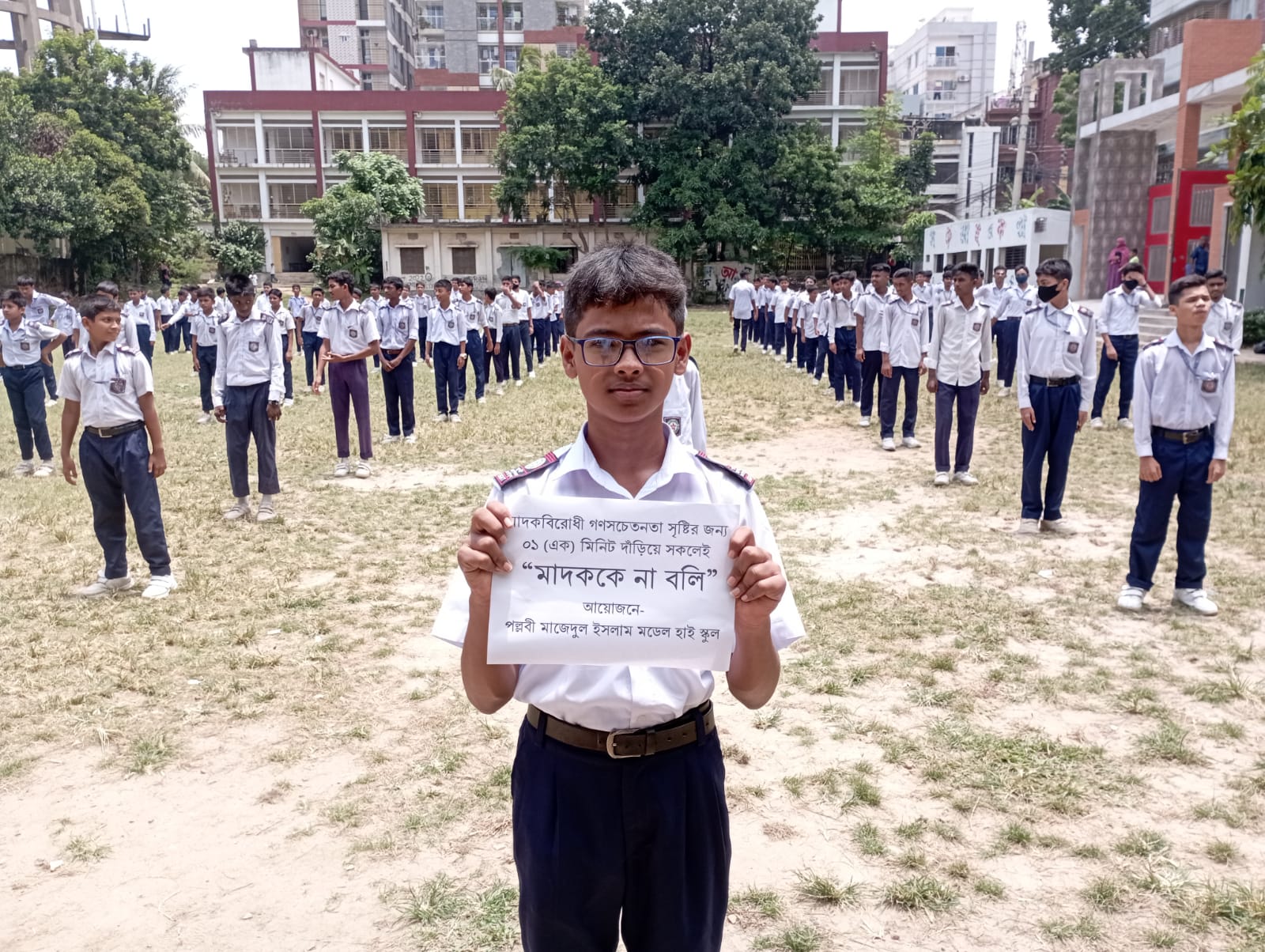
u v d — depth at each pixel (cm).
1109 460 928
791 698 438
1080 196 2742
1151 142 2583
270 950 282
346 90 4800
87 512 797
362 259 4122
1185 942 277
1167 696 432
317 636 524
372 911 299
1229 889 298
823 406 1360
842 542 686
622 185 4494
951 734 399
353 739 407
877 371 1173
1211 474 520
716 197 3747
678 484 184
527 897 187
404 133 4725
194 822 348
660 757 181
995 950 277
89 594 589
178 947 284
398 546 697
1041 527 711
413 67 6462
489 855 326
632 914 190
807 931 285
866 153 4278
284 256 4903
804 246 3984
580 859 181
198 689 456
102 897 308
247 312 751
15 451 1102
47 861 327
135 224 3562
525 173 3853
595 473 180
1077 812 343
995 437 1098
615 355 170
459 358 1256
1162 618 527
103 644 508
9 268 3309
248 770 384
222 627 535
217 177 4703
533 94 3831
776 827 338
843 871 313
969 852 322
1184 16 2964
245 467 775
